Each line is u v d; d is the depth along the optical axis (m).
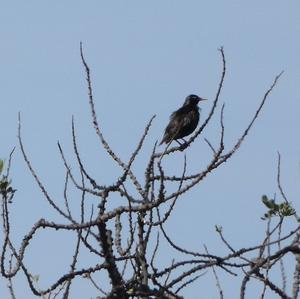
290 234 11.30
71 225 10.93
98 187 11.23
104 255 10.95
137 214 11.45
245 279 10.69
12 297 10.48
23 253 10.72
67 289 10.81
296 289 10.99
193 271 11.01
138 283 10.91
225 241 11.18
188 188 11.13
